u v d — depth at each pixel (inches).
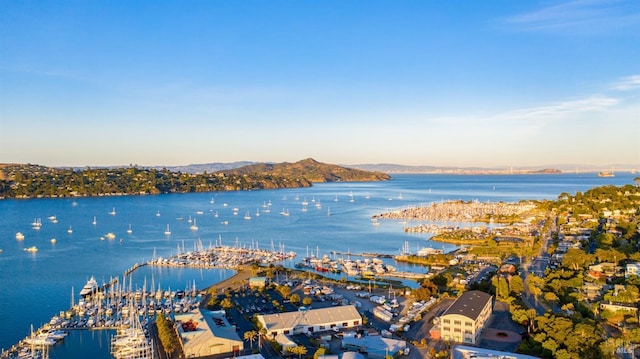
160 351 6269.7
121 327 7214.6
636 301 7303.2
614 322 6717.5
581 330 5580.7
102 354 6309.1
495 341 6235.2
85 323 7470.5
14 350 6471.5
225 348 6190.9
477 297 7091.5
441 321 6471.5
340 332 6870.1
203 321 6845.5
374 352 5959.6
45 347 6555.1
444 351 5930.1
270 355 6067.9
